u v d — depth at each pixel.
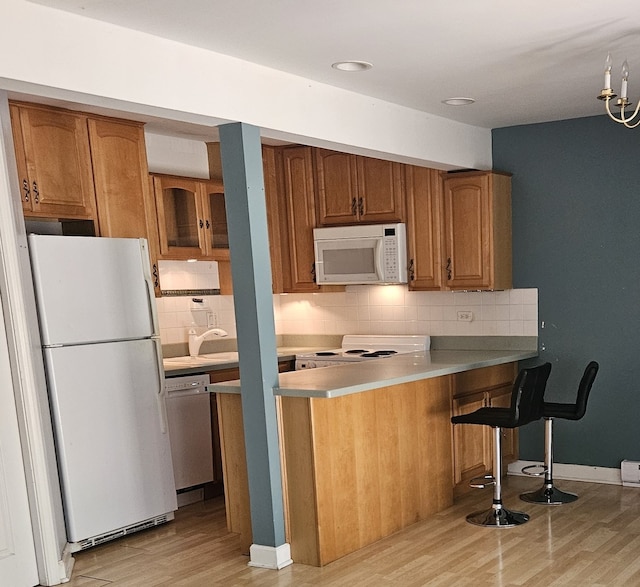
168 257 4.99
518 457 5.44
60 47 2.78
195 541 4.20
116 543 4.23
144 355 4.38
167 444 4.51
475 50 3.42
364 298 5.98
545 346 5.27
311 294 6.24
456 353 5.28
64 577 3.67
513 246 5.36
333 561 3.77
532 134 5.25
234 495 3.99
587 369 4.54
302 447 3.70
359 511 3.93
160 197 4.96
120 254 4.27
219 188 5.42
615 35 3.25
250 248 3.62
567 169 5.14
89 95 2.92
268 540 3.73
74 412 3.99
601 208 5.03
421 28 3.09
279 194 5.90
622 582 3.35
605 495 4.76
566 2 2.83
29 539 3.60
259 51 3.36
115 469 4.19
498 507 4.28
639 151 4.88
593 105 4.68
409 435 4.29
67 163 4.24
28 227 4.46
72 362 3.99
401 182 5.40
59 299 3.95
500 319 5.41
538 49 3.42
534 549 3.81
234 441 3.96
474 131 5.25
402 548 3.91
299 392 3.63
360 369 4.41
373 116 4.30
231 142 3.59
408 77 3.86
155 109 3.19
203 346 5.78
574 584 3.34
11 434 3.54
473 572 3.53
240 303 3.69
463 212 5.17
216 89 3.38
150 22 2.94
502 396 5.21
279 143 5.75
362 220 5.59
